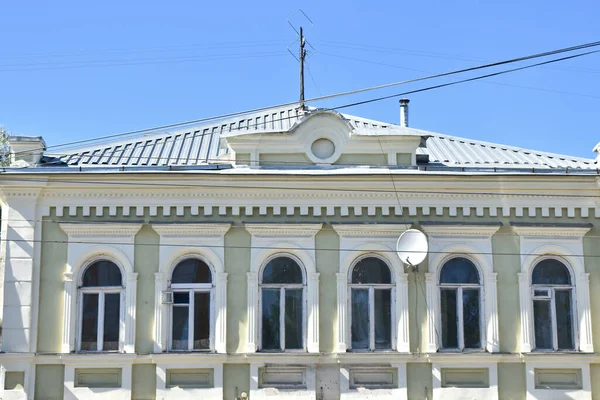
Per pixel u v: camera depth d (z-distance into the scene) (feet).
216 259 66.49
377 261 67.77
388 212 67.62
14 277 65.46
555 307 67.82
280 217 67.36
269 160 69.00
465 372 66.23
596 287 67.92
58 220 66.69
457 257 68.13
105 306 66.28
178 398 64.59
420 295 67.00
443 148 75.46
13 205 66.39
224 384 65.05
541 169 68.39
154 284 66.23
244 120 79.56
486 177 67.36
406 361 65.67
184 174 66.28
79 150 72.49
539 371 66.39
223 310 65.82
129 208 66.95
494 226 67.62
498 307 67.10
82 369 64.85
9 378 64.18
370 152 69.21
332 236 67.31
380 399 65.16
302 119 68.85
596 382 66.39
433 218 67.87
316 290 66.33
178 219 67.00
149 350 65.36
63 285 65.92
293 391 64.95
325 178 66.64
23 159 68.54
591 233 68.54
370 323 66.74
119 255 66.44
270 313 66.74
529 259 67.77
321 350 65.82
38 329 65.21
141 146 73.46
